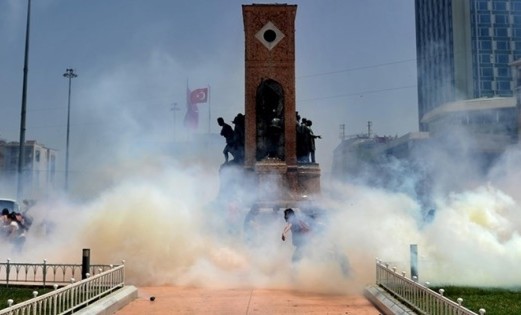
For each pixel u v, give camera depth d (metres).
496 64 92.19
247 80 32.12
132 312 12.38
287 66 32.22
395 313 11.20
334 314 12.17
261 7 32.50
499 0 93.31
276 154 31.67
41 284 15.73
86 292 11.52
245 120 31.89
